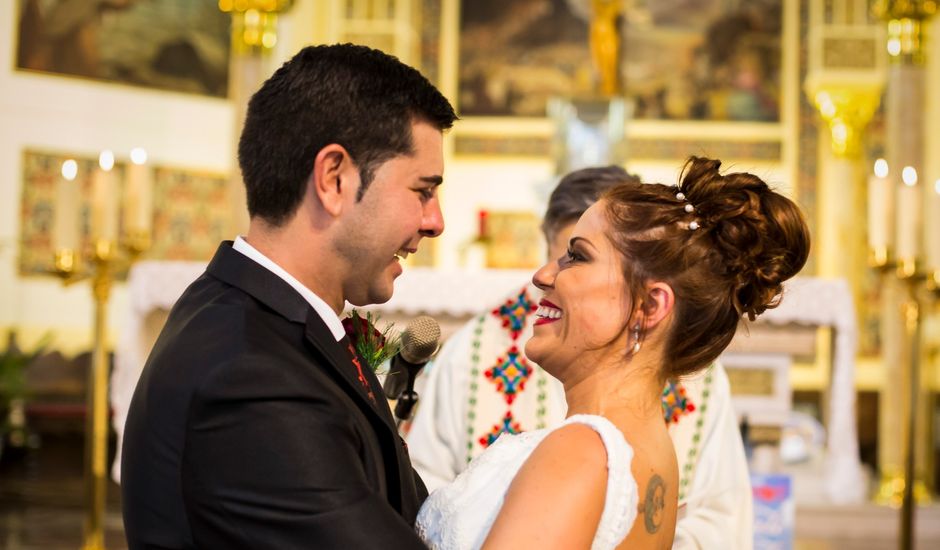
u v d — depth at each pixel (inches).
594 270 68.4
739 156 456.8
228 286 65.8
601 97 397.7
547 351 70.2
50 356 393.4
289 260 66.4
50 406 370.6
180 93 428.5
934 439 379.6
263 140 66.2
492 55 466.3
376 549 58.5
